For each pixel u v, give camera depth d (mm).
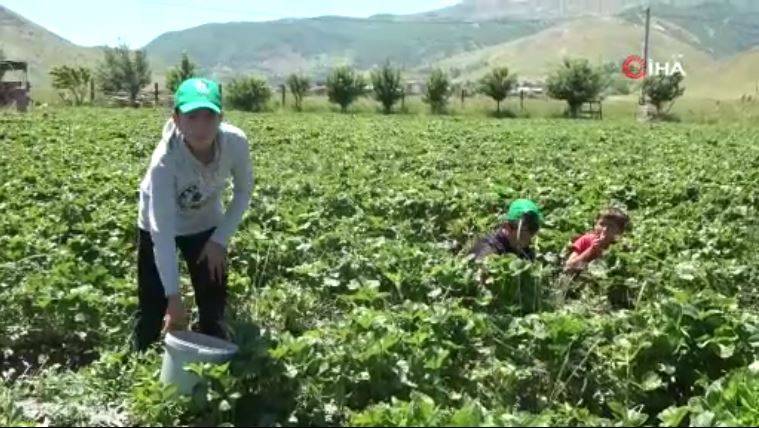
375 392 5688
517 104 68000
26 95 43094
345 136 26203
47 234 9320
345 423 5473
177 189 5977
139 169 14953
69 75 59531
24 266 8086
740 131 38188
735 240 10453
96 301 6922
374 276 8266
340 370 5695
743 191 14125
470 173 16328
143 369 5871
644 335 6188
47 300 6852
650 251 9656
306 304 7660
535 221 8508
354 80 61344
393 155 19797
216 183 6066
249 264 8664
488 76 61969
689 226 11250
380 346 5727
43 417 5695
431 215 11766
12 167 14438
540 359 6309
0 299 7000
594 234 9492
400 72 62594
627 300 8844
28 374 6602
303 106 62750
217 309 6516
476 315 6617
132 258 8766
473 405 5129
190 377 5379
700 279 8586
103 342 6836
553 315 6543
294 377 5492
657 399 6012
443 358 5812
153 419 5328
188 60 62812
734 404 5582
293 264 8922
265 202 11188
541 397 6086
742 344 6207
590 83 61781
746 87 143250
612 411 5879
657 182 15148
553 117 60688
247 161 6133
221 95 5805
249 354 5492
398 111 62438
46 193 11750
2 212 10492
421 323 6504
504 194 12883
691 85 157875
